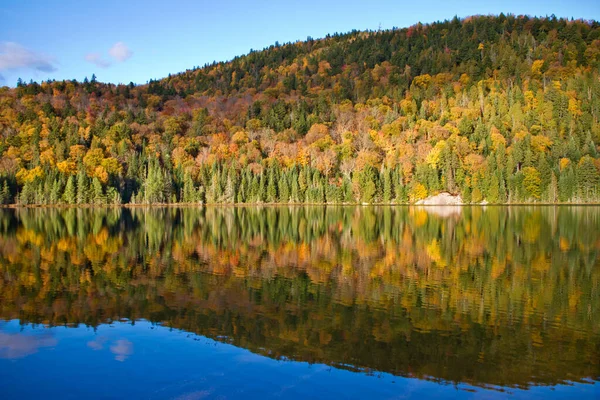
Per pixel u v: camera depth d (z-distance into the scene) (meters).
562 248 40.88
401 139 146.62
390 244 44.06
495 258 36.12
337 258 36.38
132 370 15.70
